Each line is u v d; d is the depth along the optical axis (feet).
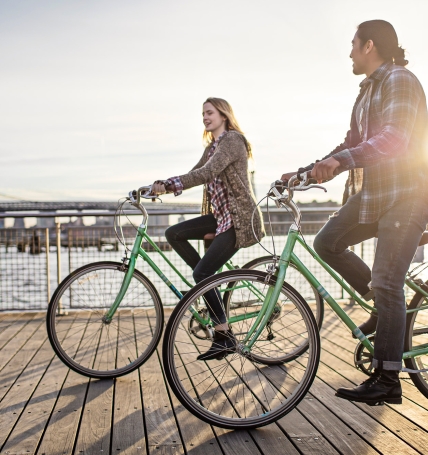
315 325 8.36
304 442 7.80
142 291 11.93
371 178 8.09
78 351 12.65
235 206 10.29
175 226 10.96
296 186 7.98
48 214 17.11
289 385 10.07
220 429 8.30
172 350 8.07
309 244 9.23
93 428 8.39
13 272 17.39
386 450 7.50
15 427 8.49
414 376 8.89
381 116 7.93
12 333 14.90
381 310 8.02
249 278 8.28
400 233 7.87
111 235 17.29
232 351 8.96
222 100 10.91
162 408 9.17
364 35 8.29
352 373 10.92
